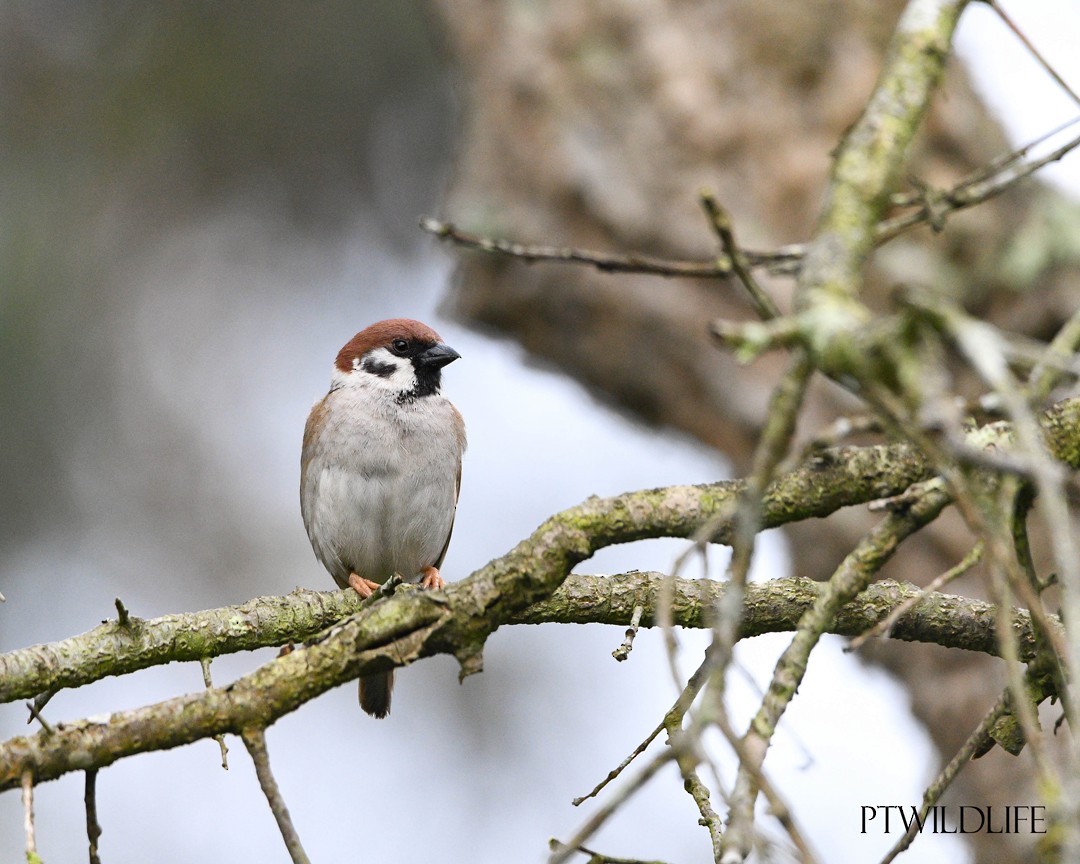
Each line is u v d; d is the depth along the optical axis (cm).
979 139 1075
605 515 547
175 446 1576
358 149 1639
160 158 1600
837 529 1028
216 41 1593
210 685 628
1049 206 1034
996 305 1017
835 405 1027
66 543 1502
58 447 1516
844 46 1130
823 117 1115
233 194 1644
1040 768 320
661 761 365
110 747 497
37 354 1520
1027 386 414
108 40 1581
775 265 486
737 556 356
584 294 1123
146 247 1606
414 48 1611
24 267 1518
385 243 1656
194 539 1549
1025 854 910
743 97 1124
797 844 330
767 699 416
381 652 532
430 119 1631
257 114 1612
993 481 470
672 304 1104
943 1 458
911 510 449
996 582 355
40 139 1562
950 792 966
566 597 613
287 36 1600
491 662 1506
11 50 1562
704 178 1108
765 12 1136
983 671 980
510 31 1184
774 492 550
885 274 1021
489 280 1165
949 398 340
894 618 435
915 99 438
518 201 1150
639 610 561
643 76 1139
